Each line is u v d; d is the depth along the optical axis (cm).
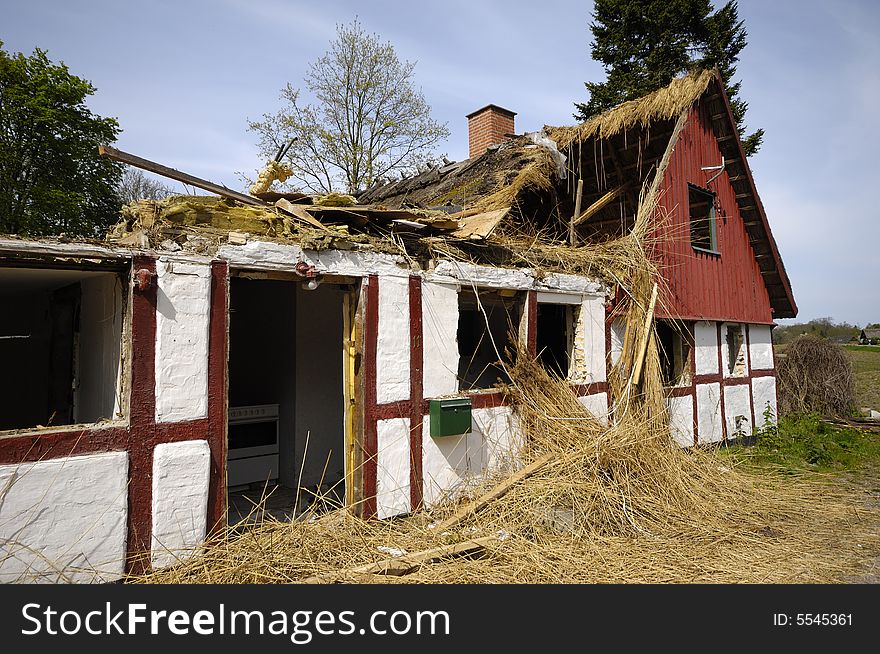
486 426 700
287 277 536
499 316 948
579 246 993
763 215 1227
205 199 497
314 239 534
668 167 1008
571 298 834
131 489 432
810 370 1675
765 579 528
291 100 2181
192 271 469
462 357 961
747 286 1258
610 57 2558
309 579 447
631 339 904
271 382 833
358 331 578
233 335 905
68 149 1983
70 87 1986
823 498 820
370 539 534
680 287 1024
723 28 2388
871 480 933
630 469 707
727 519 694
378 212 584
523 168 915
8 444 383
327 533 528
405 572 476
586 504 620
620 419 804
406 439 609
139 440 438
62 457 403
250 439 777
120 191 2486
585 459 678
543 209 1021
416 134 2311
